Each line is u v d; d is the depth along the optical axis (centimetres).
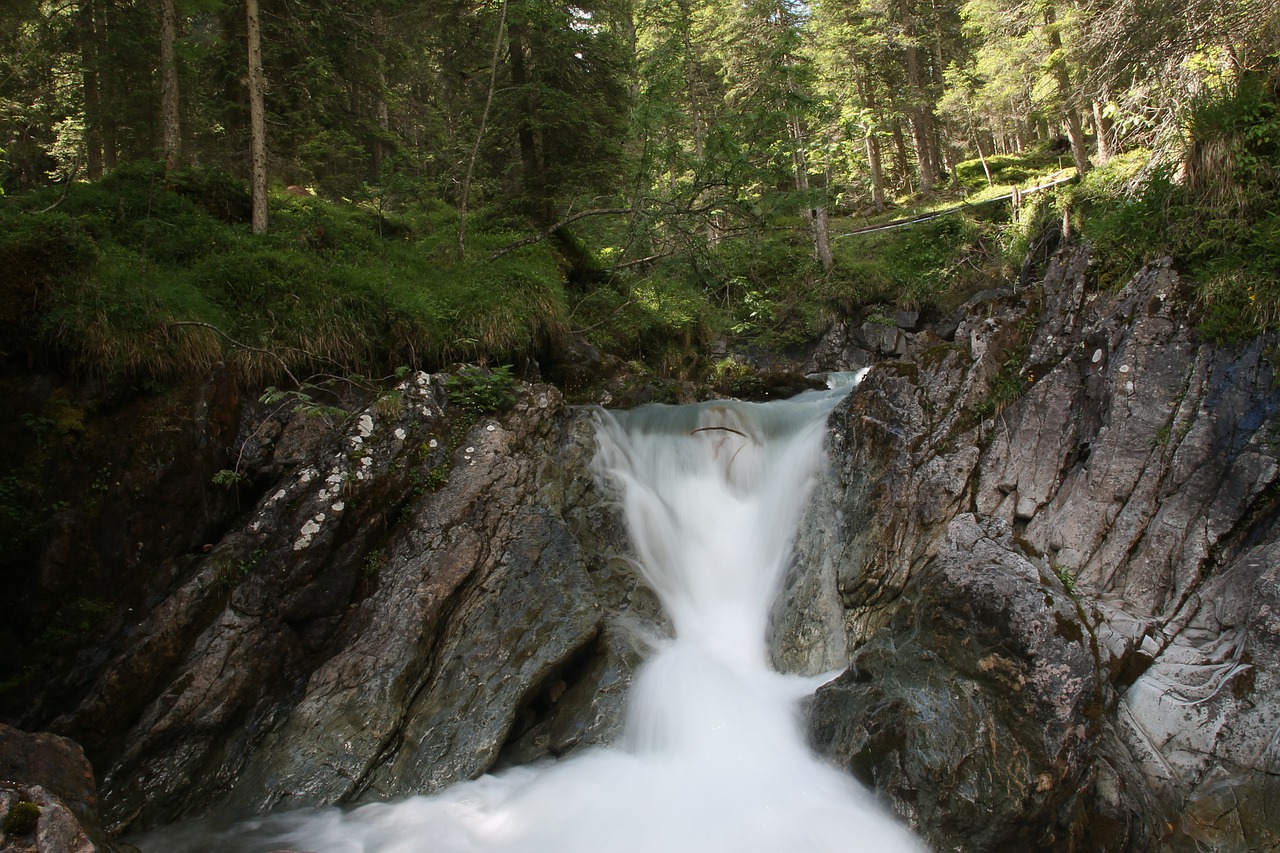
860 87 3619
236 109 1499
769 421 909
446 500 706
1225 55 870
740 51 2903
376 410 734
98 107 1489
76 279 680
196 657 593
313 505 659
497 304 1000
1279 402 583
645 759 570
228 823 524
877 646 552
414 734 576
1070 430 673
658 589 766
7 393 638
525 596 658
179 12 1414
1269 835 442
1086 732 453
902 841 454
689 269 1305
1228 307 632
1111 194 1023
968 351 747
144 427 668
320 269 923
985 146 4356
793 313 2470
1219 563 565
